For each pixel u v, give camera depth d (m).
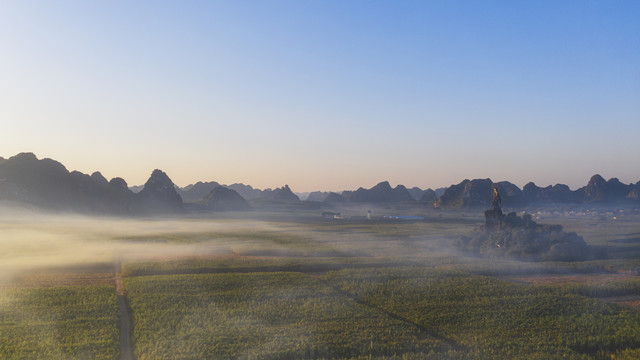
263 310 51.66
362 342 42.00
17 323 45.28
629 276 78.12
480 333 45.56
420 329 46.72
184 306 52.72
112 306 51.75
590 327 47.53
